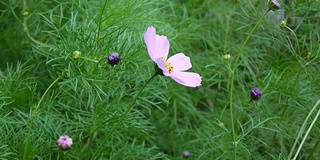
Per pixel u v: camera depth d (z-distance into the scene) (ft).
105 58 2.29
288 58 2.79
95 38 2.42
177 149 3.19
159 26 3.02
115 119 2.47
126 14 2.58
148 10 2.76
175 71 2.29
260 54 2.97
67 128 2.56
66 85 2.60
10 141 2.46
